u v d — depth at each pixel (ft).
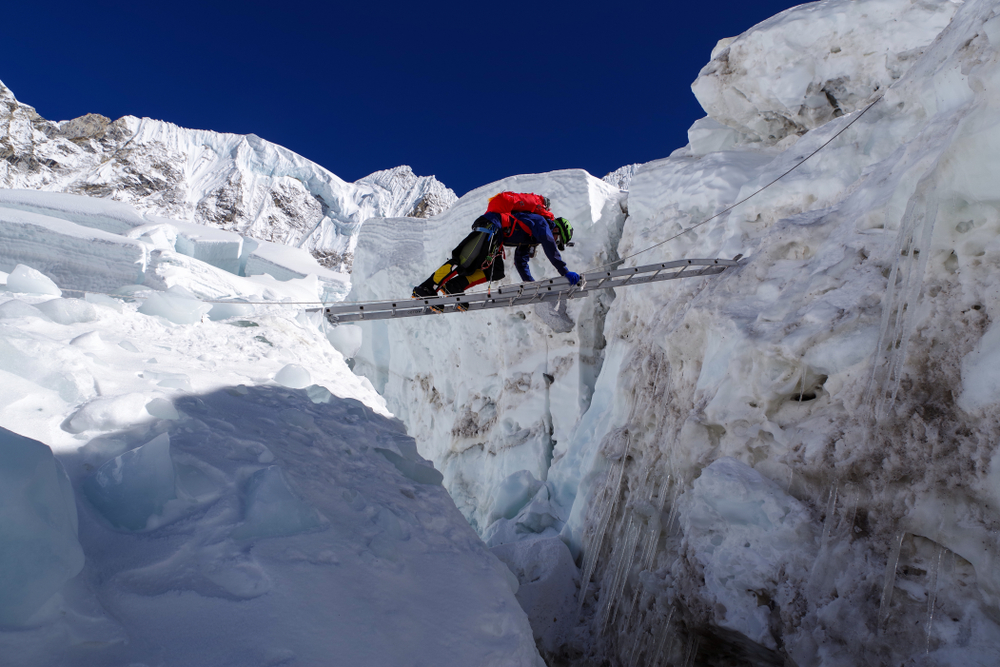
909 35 16.06
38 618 3.70
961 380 8.14
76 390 7.25
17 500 3.82
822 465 9.40
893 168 11.81
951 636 7.39
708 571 10.34
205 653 4.21
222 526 5.64
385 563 6.71
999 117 7.66
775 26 18.65
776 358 10.90
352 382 17.78
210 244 57.36
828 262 11.49
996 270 8.27
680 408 14.34
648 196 23.00
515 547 17.20
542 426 25.76
